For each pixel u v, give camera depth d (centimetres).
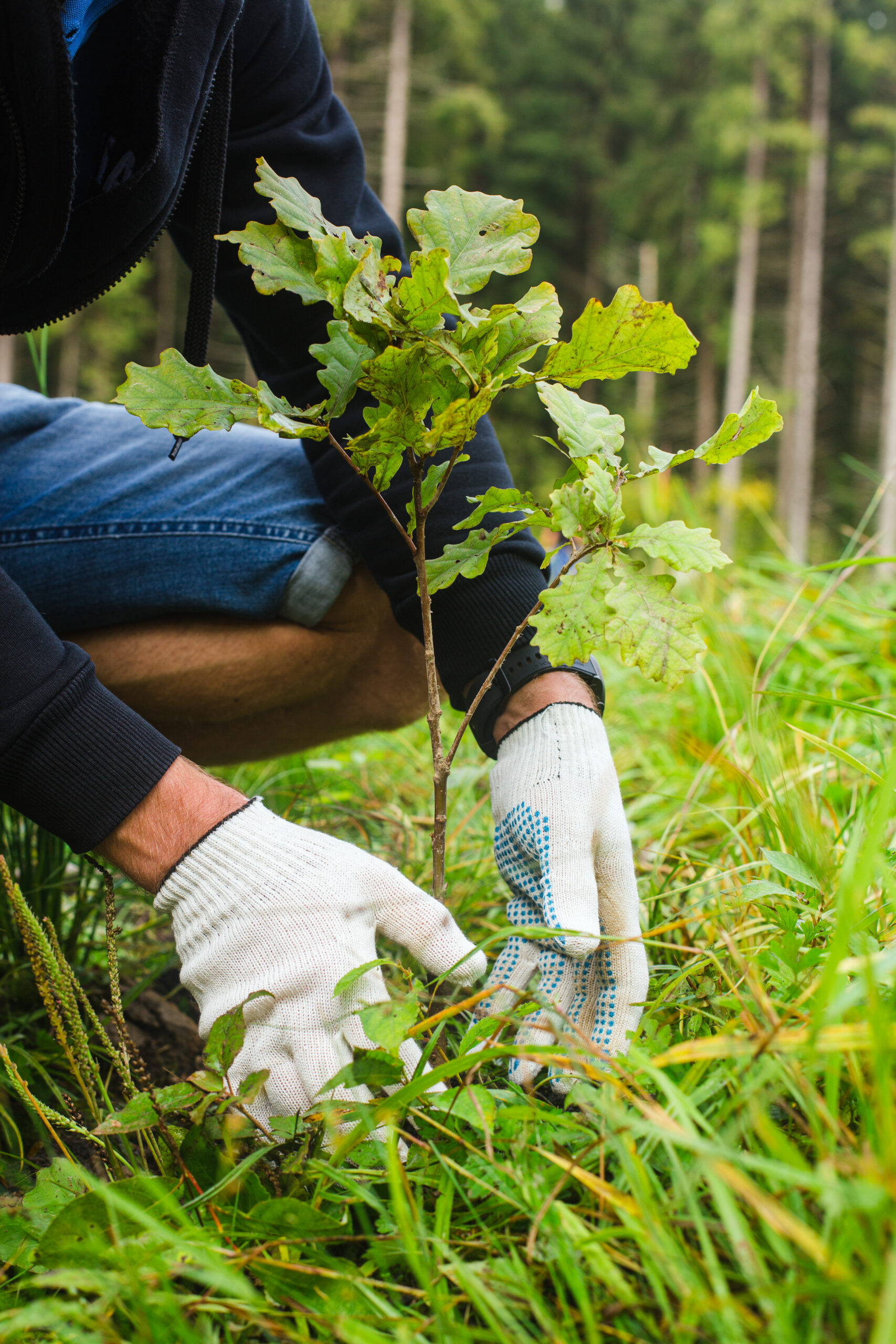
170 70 109
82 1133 94
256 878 100
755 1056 79
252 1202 92
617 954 111
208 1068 93
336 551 143
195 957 102
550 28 2342
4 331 130
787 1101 93
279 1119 92
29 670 99
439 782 107
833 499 2120
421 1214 85
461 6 1778
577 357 94
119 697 148
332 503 135
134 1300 74
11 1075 96
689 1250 76
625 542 92
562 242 2297
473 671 121
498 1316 75
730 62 1984
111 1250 79
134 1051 99
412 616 128
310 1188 94
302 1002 97
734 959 97
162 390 93
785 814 140
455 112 1797
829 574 259
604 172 2270
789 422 2066
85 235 117
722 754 188
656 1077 79
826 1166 67
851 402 2397
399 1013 88
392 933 104
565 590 90
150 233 121
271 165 131
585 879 107
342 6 1623
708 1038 94
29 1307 75
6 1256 91
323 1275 81
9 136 100
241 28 123
